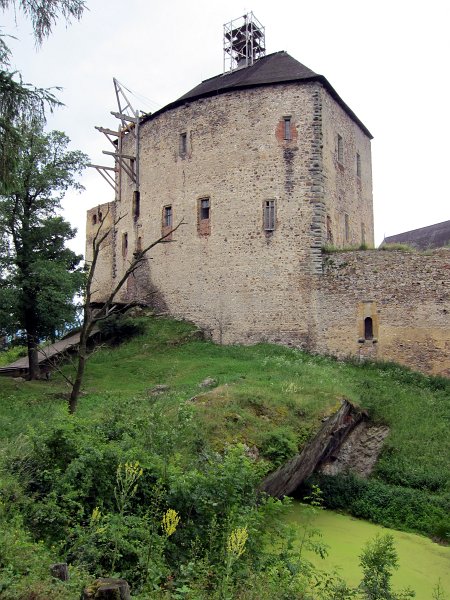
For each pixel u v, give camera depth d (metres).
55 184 20.98
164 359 22.41
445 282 20.08
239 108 24.95
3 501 7.02
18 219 20.62
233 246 24.56
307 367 19.00
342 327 21.67
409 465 15.16
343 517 13.48
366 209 29.67
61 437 8.12
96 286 35.84
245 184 24.47
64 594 5.05
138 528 6.93
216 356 22.33
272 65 26.28
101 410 11.62
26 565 5.54
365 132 29.81
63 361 23.16
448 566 10.95
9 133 9.83
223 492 7.72
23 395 17.16
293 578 6.99
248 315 23.88
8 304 18.78
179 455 8.67
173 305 26.59
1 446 9.13
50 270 19.72
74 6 9.38
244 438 11.12
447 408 17.41
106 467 7.84
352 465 15.79
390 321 20.78
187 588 5.70
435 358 19.84
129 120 29.53
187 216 26.31
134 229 29.67
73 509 7.36
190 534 7.29
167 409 11.77
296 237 23.17
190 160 26.38
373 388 18.42
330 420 13.93
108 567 6.54
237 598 5.99
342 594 7.06
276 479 11.29
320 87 23.78
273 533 8.22
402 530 12.82
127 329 25.78
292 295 22.94
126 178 30.72
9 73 9.38
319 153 23.41
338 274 22.06
